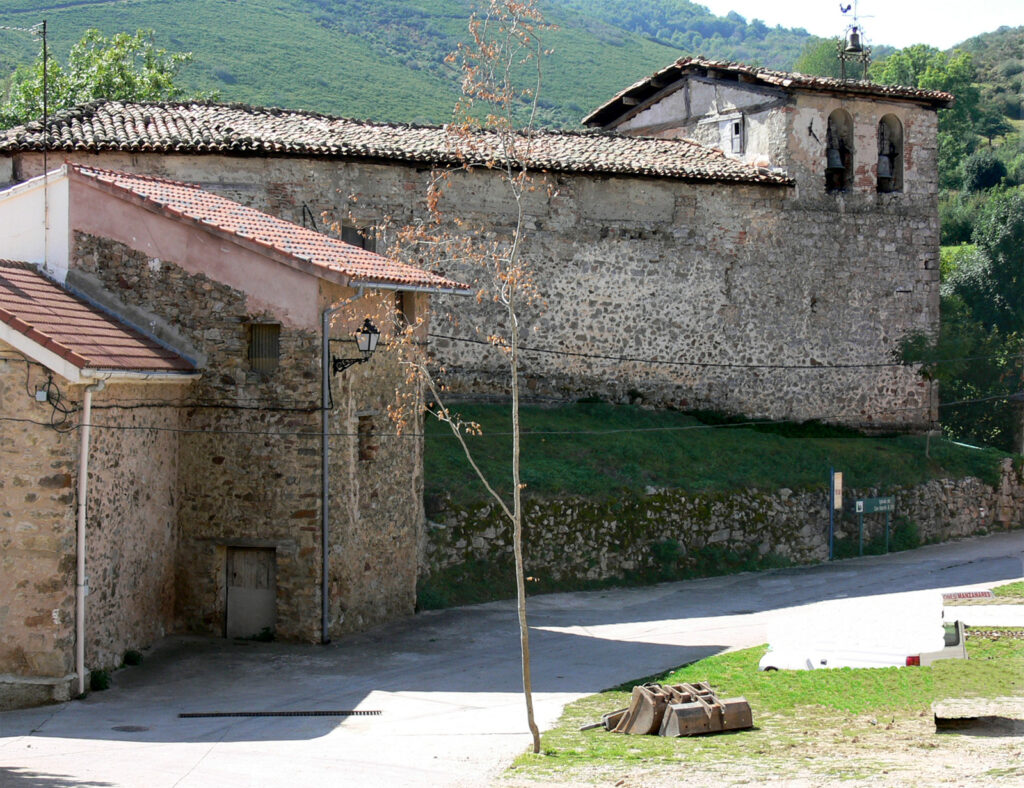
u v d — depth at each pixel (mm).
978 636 16578
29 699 13805
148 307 17156
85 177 17141
